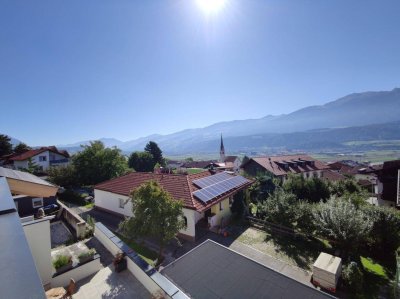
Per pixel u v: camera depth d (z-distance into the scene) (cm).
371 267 1462
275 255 1540
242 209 2189
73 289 893
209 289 769
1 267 183
